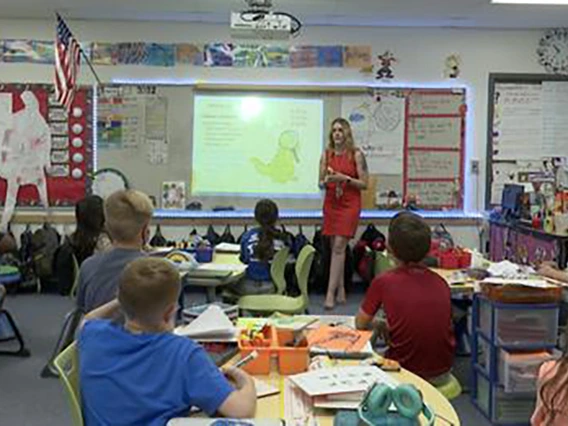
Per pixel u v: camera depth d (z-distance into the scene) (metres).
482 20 6.50
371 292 2.77
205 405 1.64
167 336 1.72
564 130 6.88
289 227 6.80
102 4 5.99
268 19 5.22
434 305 2.71
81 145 6.70
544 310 3.52
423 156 6.86
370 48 6.80
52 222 6.70
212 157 6.78
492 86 6.86
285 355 2.03
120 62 6.68
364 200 6.84
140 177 6.76
